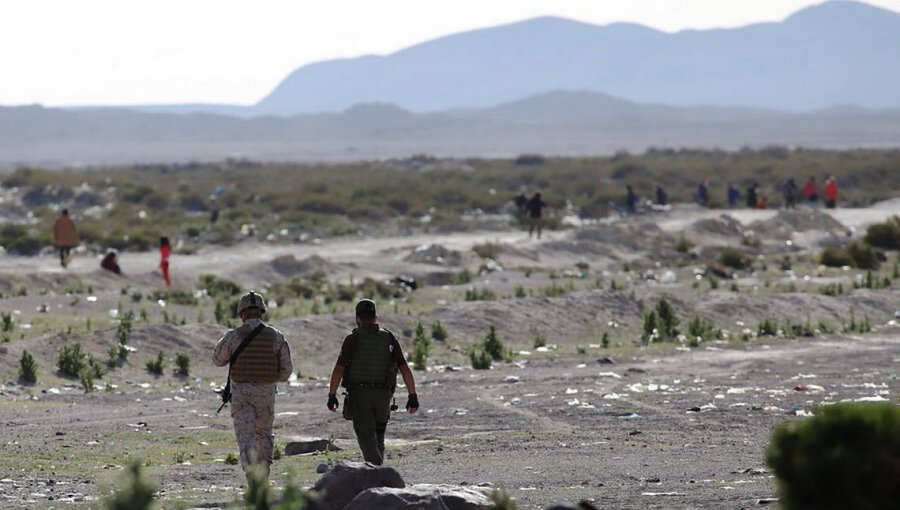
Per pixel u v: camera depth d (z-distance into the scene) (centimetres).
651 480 4709
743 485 4462
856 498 2403
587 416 7188
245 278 16012
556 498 4191
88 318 11106
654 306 12700
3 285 13700
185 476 5075
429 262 17925
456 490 3438
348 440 6475
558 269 17488
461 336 11188
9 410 7481
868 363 9775
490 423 7012
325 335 10600
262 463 4450
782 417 6981
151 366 9294
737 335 11775
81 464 5475
